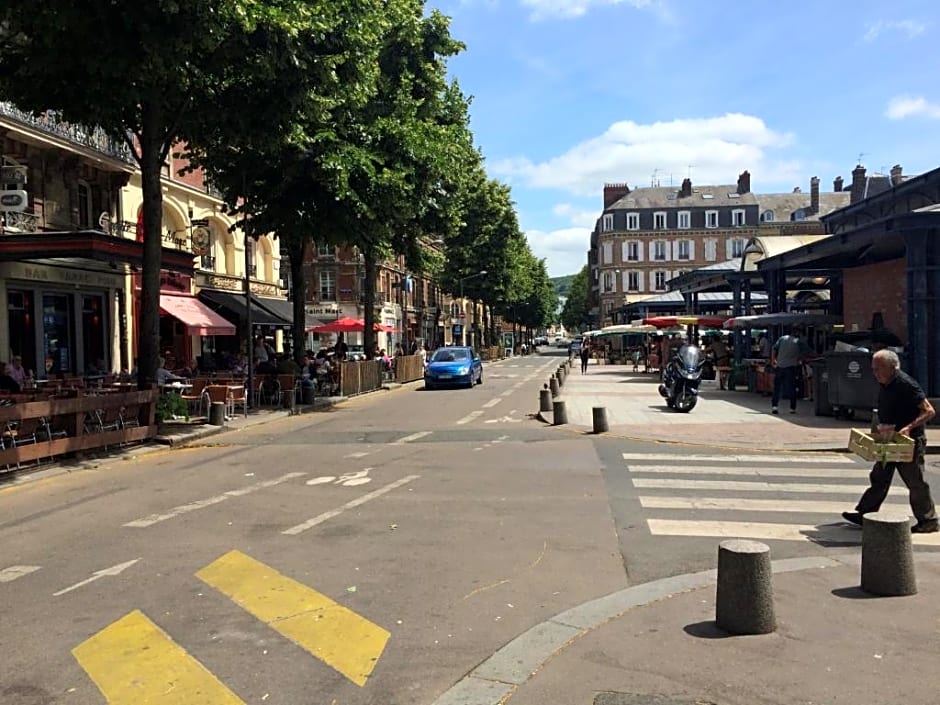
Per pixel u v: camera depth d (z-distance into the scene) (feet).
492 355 200.44
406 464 35.32
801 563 18.83
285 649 14.47
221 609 16.63
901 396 21.70
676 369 56.54
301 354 74.79
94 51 36.65
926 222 43.47
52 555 21.17
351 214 63.16
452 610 16.37
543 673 12.96
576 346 219.61
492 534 22.45
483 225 177.68
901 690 11.94
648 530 22.71
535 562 19.67
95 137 71.87
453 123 96.22
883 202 72.02
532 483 30.09
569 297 459.32
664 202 270.05
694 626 14.82
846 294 70.69
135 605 16.98
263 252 118.52
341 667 13.65
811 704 11.57
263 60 40.22
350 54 46.37
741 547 14.51
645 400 66.90
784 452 37.83
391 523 23.99
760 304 104.78
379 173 62.95
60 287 70.59
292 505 26.91
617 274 267.18
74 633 15.42
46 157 67.97
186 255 70.74
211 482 31.86
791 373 53.83
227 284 102.47
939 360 44.73
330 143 60.75
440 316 248.73
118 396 40.83
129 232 81.05
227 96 45.70
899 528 16.21
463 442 42.52
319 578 18.62
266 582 18.38
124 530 23.81
